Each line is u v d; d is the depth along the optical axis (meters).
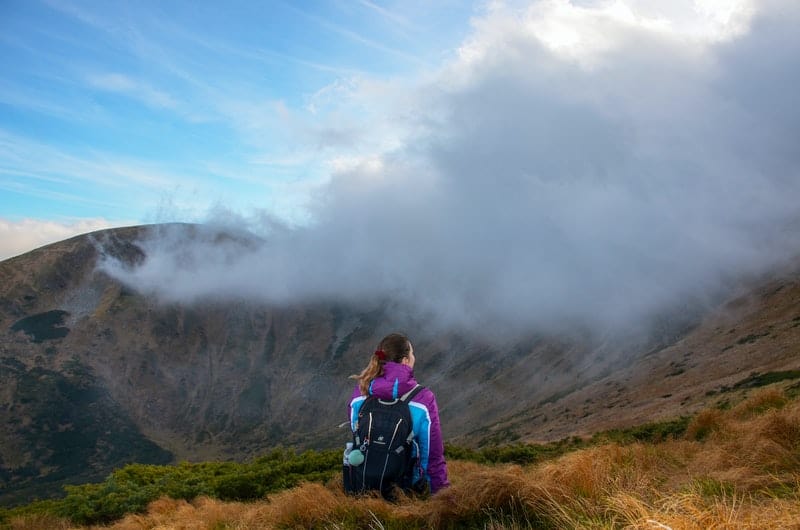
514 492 4.99
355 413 5.67
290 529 5.54
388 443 5.28
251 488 13.60
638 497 4.71
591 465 5.78
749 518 3.64
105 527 12.23
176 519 9.94
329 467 14.67
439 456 5.44
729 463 6.06
